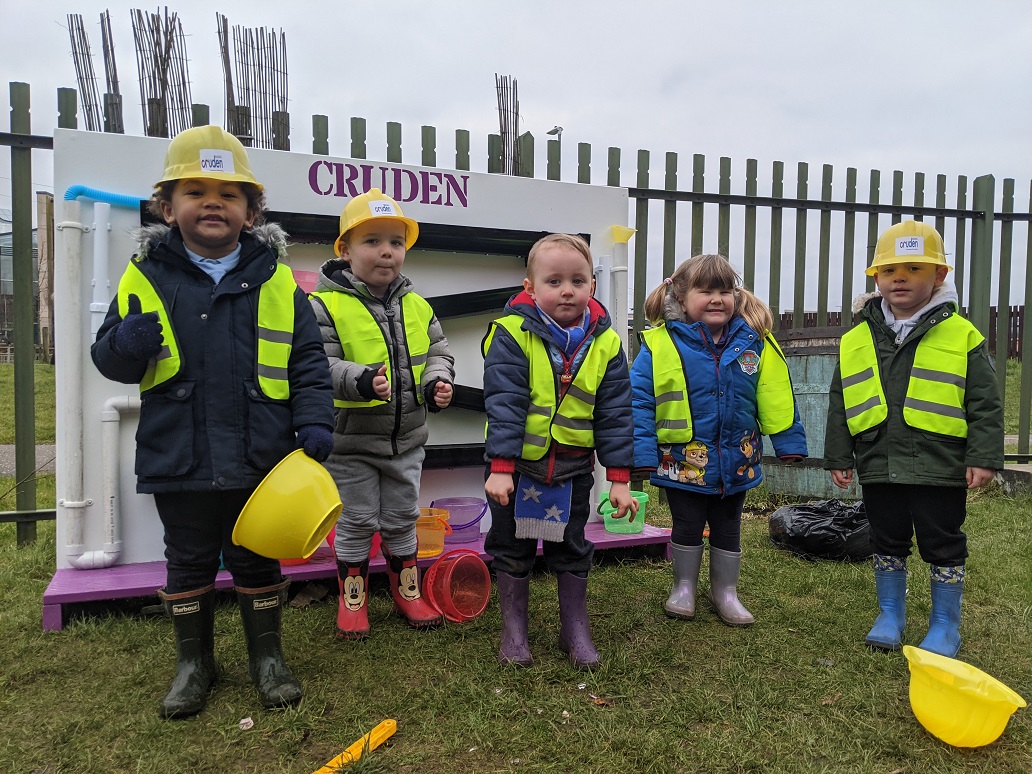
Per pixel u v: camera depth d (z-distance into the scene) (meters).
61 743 1.95
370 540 2.79
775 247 5.70
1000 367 6.33
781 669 2.45
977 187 6.21
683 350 2.93
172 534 2.12
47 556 3.65
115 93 4.01
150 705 2.15
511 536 2.49
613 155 5.25
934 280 2.68
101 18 3.98
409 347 2.83
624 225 4.06
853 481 5.03
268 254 2.25
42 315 11.31
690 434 2.89
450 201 3.64
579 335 2.47
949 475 2.54
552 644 2.63
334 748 1.94
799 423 2.94
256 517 1.98
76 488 3.04
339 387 2.59
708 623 2.90
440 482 3.73
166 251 2.11
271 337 2.16
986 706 1.91
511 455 2.35
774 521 4.09
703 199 5.48
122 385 3.11
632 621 2.88
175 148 2.12
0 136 3.88
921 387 2.59
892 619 2.71
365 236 2.72
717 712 2.14
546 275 2.44
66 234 2.99
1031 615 2.95
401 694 2.22
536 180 3.83
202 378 2.06
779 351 2.96
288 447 2.17
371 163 3.47
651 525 4.51
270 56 4.33
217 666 2.38
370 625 2.83
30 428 4.04
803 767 1.86
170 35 4.03
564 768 1.85
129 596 2.80
